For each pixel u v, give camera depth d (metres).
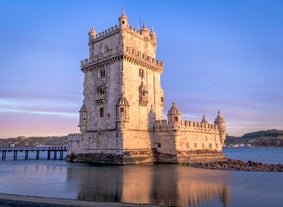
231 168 48.50
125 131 55.84
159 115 66.38
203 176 37.88
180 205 21.88
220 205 22.00
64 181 33.34
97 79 63.41
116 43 61.25
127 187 29.06
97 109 62.31
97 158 59.59
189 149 61.19
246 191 27.33
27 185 30.62
